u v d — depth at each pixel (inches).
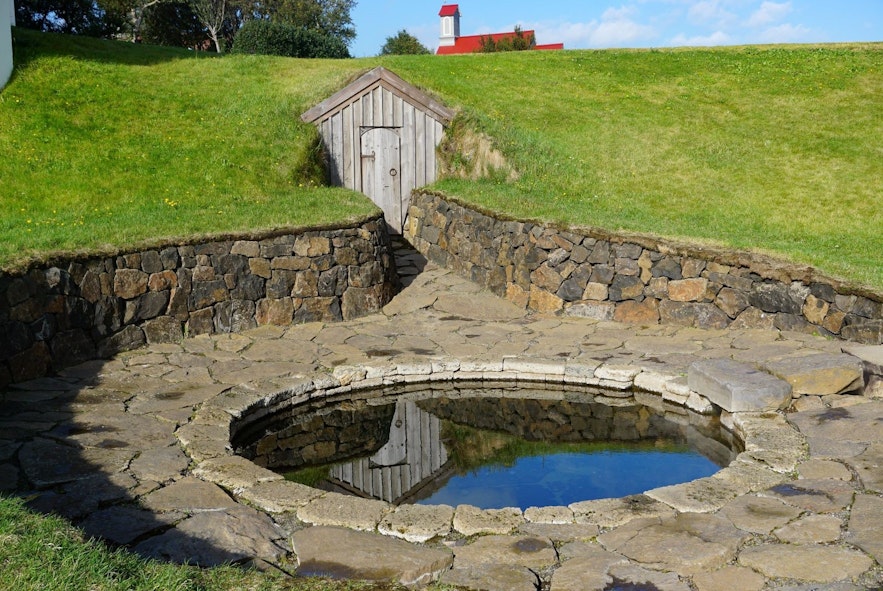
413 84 625.9
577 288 417.1
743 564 157.2
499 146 562.9
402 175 578.6
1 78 560.4
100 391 289.3
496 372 330.0
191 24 1601.9
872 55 811.4
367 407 314.8
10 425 248.4
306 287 405.1
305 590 147.8
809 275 350.9
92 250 342.0
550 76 749.9
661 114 655.8
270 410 289.4
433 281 483.5
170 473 210.7
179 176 486.3
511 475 241.9
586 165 564.1
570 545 170.7
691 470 241.3
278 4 1760.6
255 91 629.0
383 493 229.6
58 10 1028.5
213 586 144.9
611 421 292.4
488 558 165.2
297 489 201.9
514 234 446.0
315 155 545.3
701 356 330.3
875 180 521.0
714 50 900.0
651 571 156.0
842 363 266.8
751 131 614.5
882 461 206.5
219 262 380.5
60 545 144.1
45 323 312.5
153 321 361.4
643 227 427.8
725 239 408.8
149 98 593.9
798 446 221.8
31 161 468.8
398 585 152.9
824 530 169.2
